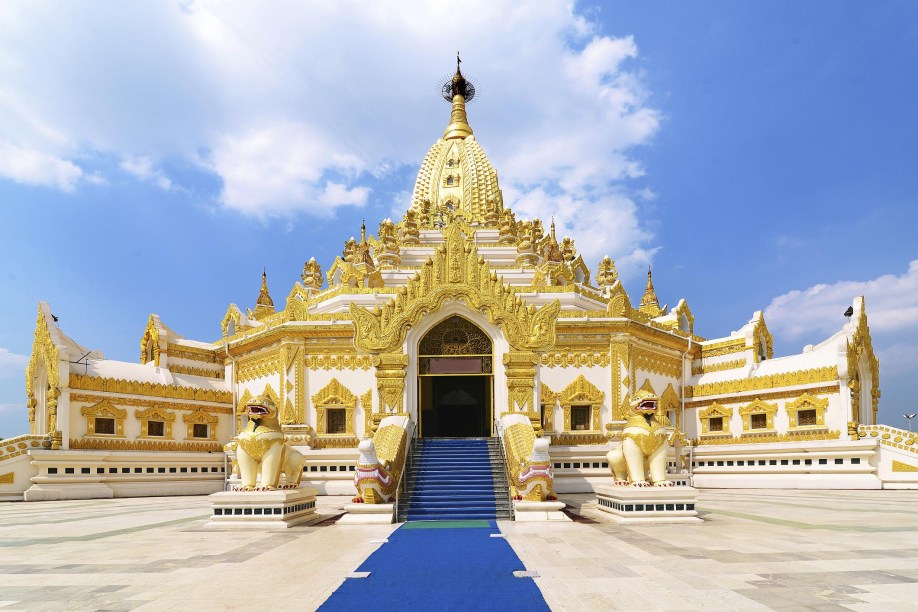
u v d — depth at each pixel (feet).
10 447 88.48
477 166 157.07
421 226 146.20
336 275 139.64
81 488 92.43
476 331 78.48
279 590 28.96
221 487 107.34
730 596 27.12
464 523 54.65
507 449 65.62
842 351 95.76
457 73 174.09
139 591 28.99
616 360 99.04
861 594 27.40
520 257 130.62
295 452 60.34
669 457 104.22
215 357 119.03
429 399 104.17
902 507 67.00
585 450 89.35
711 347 117.50
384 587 29.40
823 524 52.11
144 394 101.86
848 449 94.07
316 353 99.25
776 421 103.81
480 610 25.40
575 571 32.63
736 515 59.21
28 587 29.99
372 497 57.21
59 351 92.48
